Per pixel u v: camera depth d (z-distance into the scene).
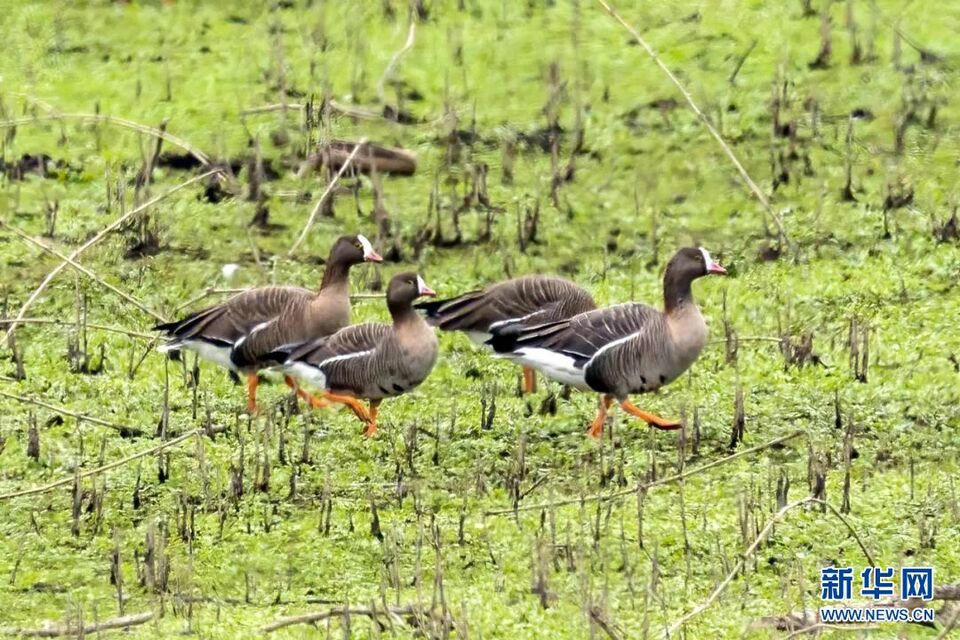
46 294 18.98
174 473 15.44
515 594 13.26
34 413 16.47
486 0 25.27
